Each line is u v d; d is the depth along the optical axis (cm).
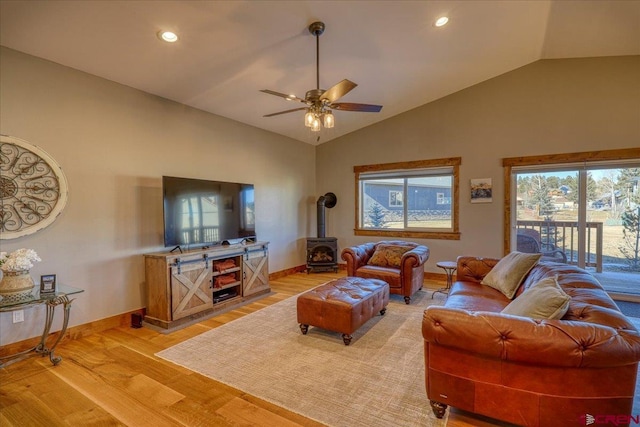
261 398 210
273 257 573
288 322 350
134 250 359
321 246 618
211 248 404
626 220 430
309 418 189
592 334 147
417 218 578
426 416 190
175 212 370
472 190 516
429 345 184
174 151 406
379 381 229
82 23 253
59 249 299
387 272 417
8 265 240
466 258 371
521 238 495
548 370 155
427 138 552
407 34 339
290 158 616
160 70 334
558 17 348
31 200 282
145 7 244
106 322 333
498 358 164
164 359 265
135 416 193
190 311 356
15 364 256
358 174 631
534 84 471
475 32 359
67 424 187
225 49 312
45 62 292
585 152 442
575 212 459
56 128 298
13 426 185
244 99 429
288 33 303
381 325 335
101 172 331
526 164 478
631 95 420
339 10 281
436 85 489
